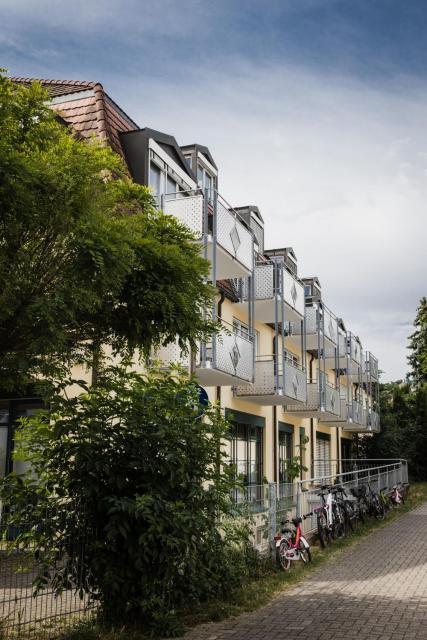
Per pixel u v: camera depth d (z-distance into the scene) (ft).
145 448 23.17
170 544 21.67
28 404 42.29
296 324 81.05
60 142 20.18
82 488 22.41
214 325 23.70
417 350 160.76
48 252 18.40
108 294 20.43
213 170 62.64
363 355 121.60
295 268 93.25
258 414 67.41
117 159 21.93
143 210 23.81
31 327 18.45
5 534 21.36
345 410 94.63
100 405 23.36
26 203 16.61
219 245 48.01
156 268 21.25
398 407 131.34
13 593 20.84
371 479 65.67
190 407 25.17
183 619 24.08
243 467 62.59
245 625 23.47
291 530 35.83
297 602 27.22
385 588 30.14
